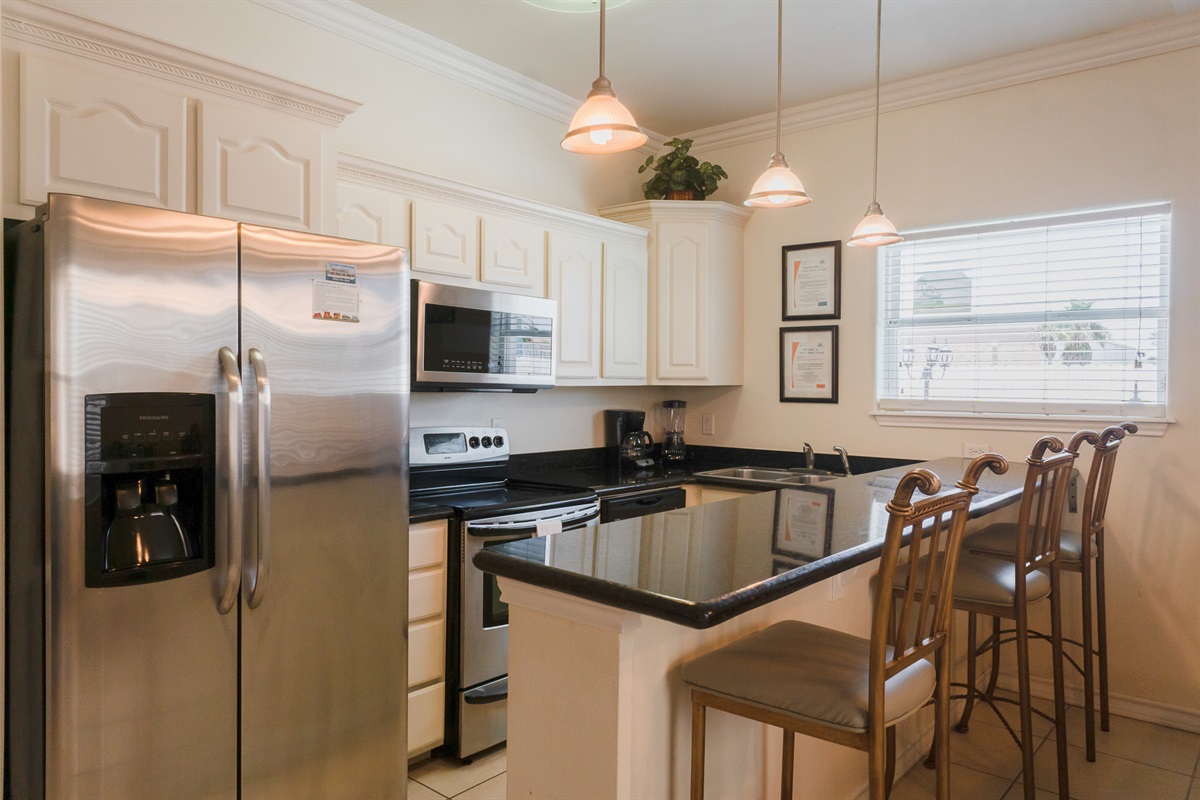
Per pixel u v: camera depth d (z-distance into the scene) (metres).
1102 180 3.19
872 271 3.79
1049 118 3.31
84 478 1.62
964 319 3.57
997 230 3.47
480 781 2.57
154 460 1.72
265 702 1.93
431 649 2.62
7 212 1.75
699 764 1.51
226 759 1.86
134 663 1.71
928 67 3.47
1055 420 3.28
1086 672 2.70
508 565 1.50
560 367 3.47
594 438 4.11
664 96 3.82
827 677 1.43
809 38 3.17
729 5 2.90
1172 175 3.04
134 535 1.73
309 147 2.31
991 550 2.58
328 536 2.05
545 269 3.41
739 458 4.25
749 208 4.11
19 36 1.77
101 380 1.64
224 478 1.83
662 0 2.86
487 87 3.51
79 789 1.63
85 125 1.86
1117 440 2.74
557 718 1.49
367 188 2.70
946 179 3.57
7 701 1.74
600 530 1.81
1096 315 3.25
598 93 1.88
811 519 1.96
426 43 3.19
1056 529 2.35
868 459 3.81
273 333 1.93
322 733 2.05
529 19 3.03
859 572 2.27
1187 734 2.96
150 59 1.97
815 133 3.97
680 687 1.58
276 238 1.94
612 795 1.41
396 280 2.21
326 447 2.04
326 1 2.87
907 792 2.44
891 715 1.37
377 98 3.11
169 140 2.01
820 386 3.96
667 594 1.28
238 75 2.12
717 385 4.12
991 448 3.47
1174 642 3.05
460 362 2.95
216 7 2.63
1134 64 3.11
